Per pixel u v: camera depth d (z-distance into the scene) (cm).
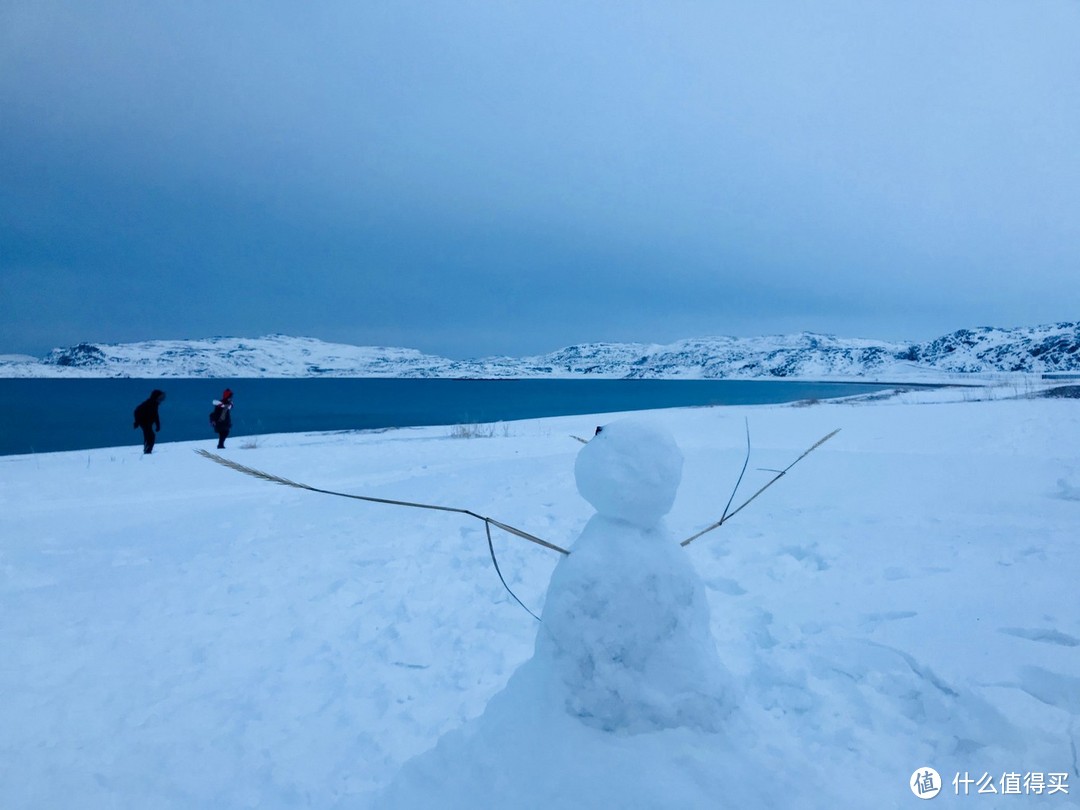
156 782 393
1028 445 1396
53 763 416
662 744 259
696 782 248
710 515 817
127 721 463
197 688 508
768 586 590
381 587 692
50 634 618
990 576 556
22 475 1606
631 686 265
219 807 370
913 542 666
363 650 555
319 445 2180
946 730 371
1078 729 354
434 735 420
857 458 1108
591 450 287
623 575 270
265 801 372
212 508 1167
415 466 1573
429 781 280
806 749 363
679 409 3484
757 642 496
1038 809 307
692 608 280
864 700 401
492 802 257
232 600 688
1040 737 351
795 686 427
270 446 2241
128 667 548
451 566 737
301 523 995
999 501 819
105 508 1199
